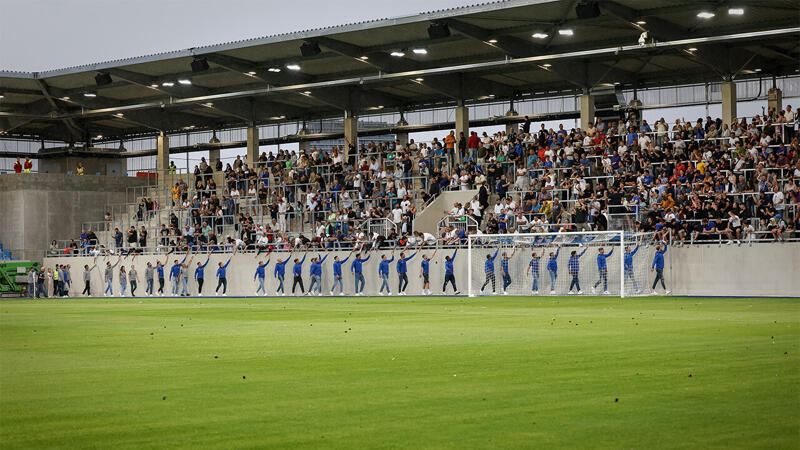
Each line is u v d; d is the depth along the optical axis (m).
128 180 62.84
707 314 23.84
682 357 13.46
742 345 15.15
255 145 57.59
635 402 9.58
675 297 36.56
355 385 11.11
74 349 16.17
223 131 62.78
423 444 7.74
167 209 57.69
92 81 54.66
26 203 59.72
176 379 11.83
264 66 49.44
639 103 47.94
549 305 30.16
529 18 40.69
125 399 10.23
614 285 39.16
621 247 36.62
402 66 48.03
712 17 39.47
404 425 8.54
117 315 27.72
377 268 45.16
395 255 44.59
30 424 8.79
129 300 44.28
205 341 17.47
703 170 39.91
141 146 67.00
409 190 48.69
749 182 38.97
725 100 44.19
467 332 18.77
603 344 15.68
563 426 8.39
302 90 51.41
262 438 8.05
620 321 21.41
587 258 40.00
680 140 42.03
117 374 12.42
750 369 11.98
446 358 13.84
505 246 42.22
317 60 48.50
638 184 40.47
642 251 38.59
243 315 26.61
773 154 38.78
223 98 52.97
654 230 39.25
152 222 57.66
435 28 41.12
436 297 40.72
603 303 31.12
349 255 46.16
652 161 41.81
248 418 8.98
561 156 44.78
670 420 8.59
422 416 8.98
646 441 7.73
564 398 9.91
